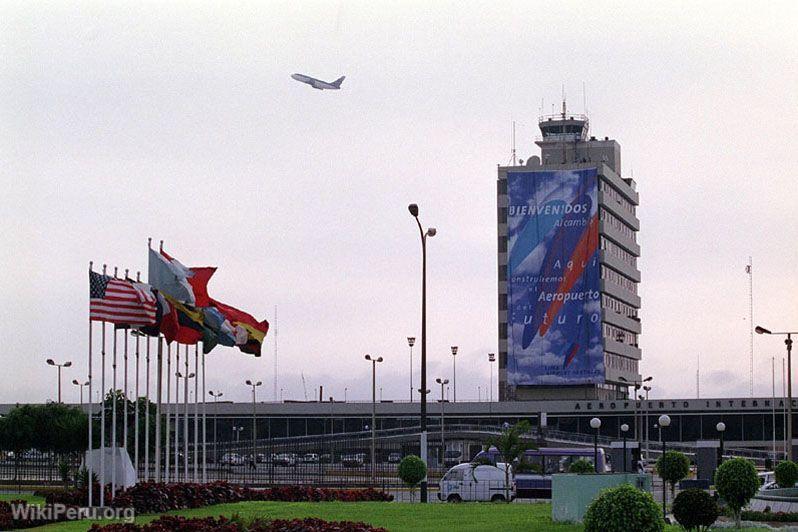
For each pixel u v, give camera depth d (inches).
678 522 1804.9
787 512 2223.2
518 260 7504.9
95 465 2367.1
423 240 2714.1
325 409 7224.4
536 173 7529.5
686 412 6993.1
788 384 3816.4
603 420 7219.5
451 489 3043.8
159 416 2425.0
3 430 3784.5
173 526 1708.9
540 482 3051.2
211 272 2468.0
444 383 5629.9
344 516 2034.9
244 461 4530.0
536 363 7455.7
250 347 2532.0
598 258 7445.9
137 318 2139.5
